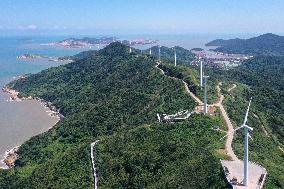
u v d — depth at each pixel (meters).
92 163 189.50
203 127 192.62
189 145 170.50
